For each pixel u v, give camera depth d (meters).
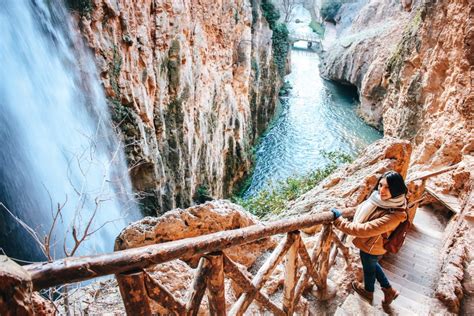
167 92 14.66
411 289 4.81
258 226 2.39
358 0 47.59
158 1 13.09
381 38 31.12
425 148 12.68
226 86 21.97
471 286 4.69
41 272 1.31
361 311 3.60
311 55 48.38
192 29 16.39
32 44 9.86
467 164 8.68
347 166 8.23
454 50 13.23
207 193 18.52
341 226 3.34
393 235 3.38
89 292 3.86
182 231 4.71
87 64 10.97
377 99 28.66
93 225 9.59
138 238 4.64
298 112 32.19
